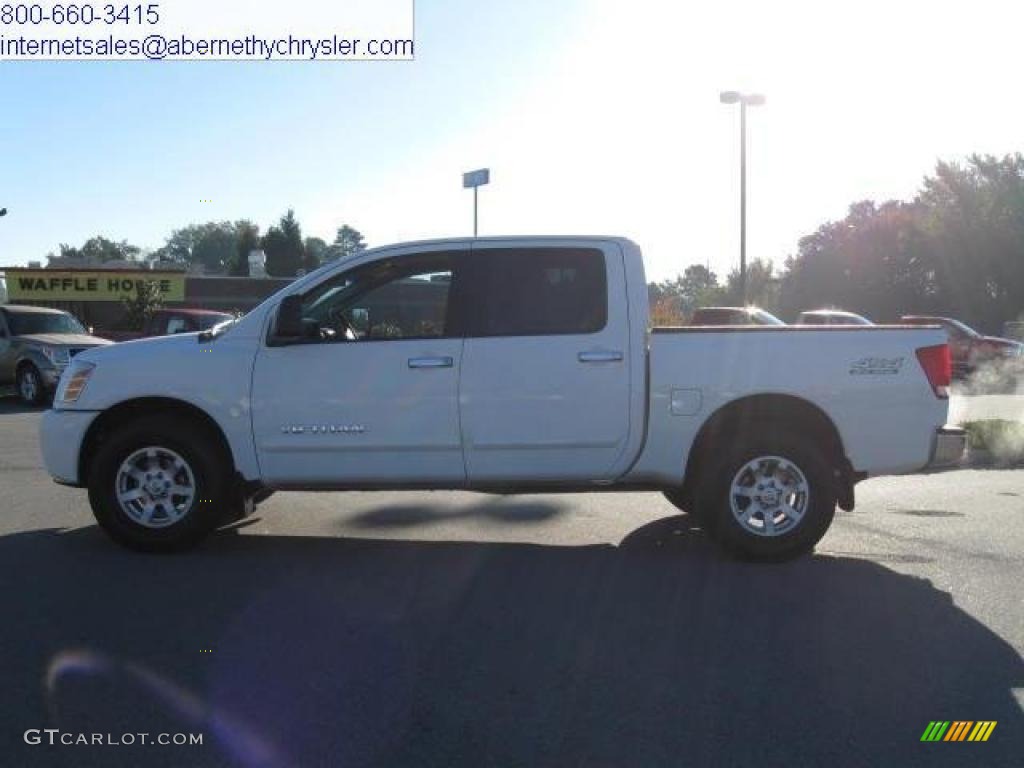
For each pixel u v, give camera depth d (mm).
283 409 6418
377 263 6590
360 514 8062
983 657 4754
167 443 6465
